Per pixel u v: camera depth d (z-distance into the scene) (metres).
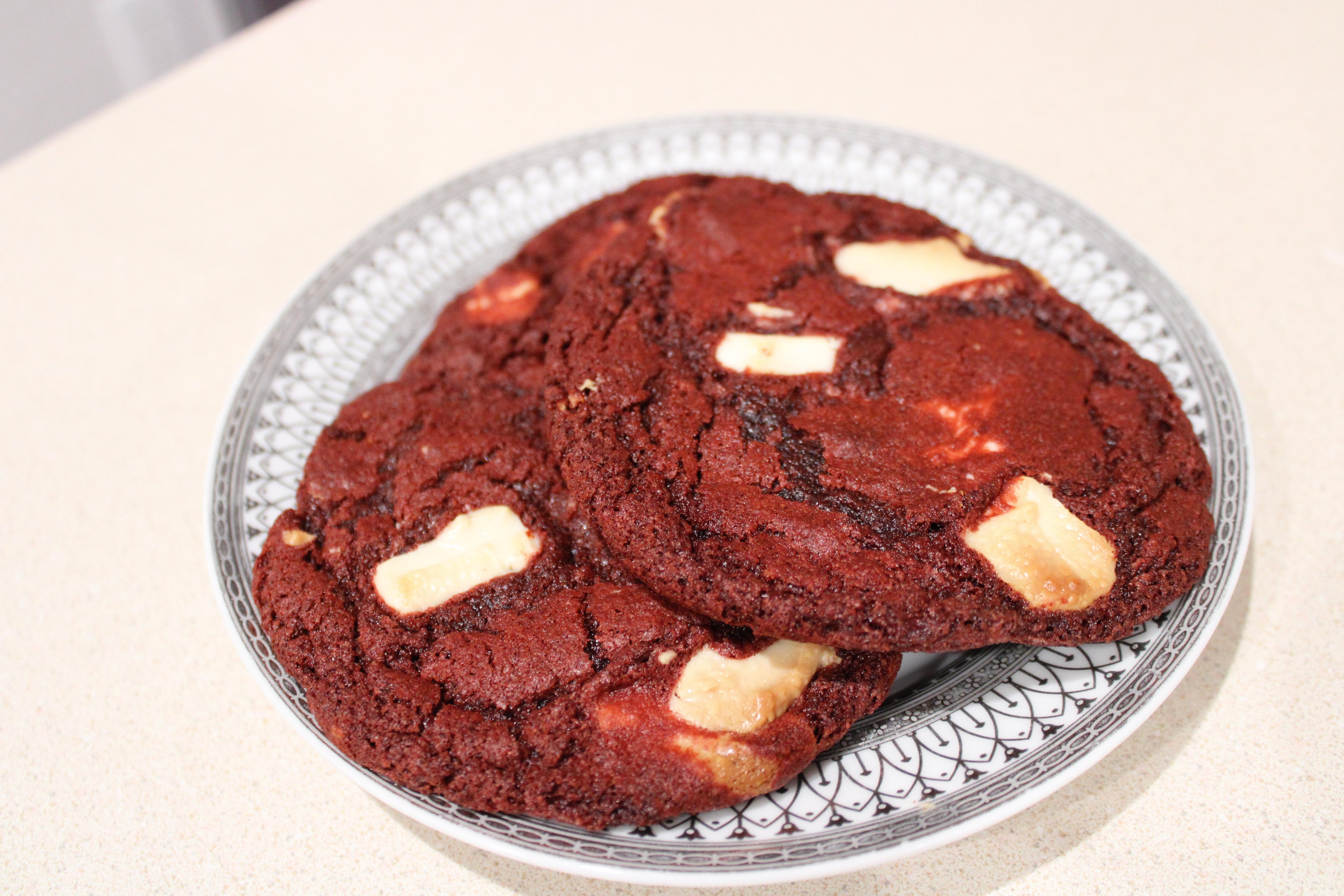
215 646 0.26
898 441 0.24
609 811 0.22
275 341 0.29
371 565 0.24
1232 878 0.22
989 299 0.26
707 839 0.21
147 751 0.24
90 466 0.29
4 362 0.31
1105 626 0.23
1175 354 0.27
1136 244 0.29
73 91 0.50
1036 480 0.23
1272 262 0.31
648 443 0.24
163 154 0.37
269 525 0.26
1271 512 0.27
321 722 0.22
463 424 0.26
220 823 0.23
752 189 0.29
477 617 0.23
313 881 0.23
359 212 0.35
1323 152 0.34
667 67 0.39
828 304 0.25
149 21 0.51
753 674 0.22
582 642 0.22
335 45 0.41
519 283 0.28
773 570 0.22
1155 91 0.36
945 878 0.22
